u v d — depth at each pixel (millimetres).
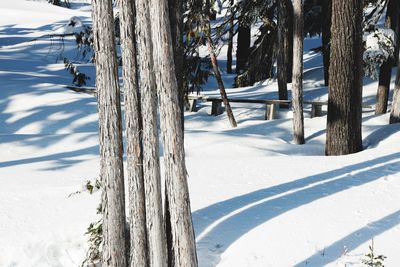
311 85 25094
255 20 20578
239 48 30438
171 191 6227
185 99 18812
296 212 7980
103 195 6703
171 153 6172
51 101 19109
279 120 17469
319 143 14836
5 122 17828
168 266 6566
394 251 7020
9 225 8156
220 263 7055
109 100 6496
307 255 6980
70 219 8305
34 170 10836
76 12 52688
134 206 6445
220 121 18719
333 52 12203
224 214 8055
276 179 9414
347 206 8164
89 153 12609
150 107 6199
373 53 17562
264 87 25516
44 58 32625
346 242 7227
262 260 6949
